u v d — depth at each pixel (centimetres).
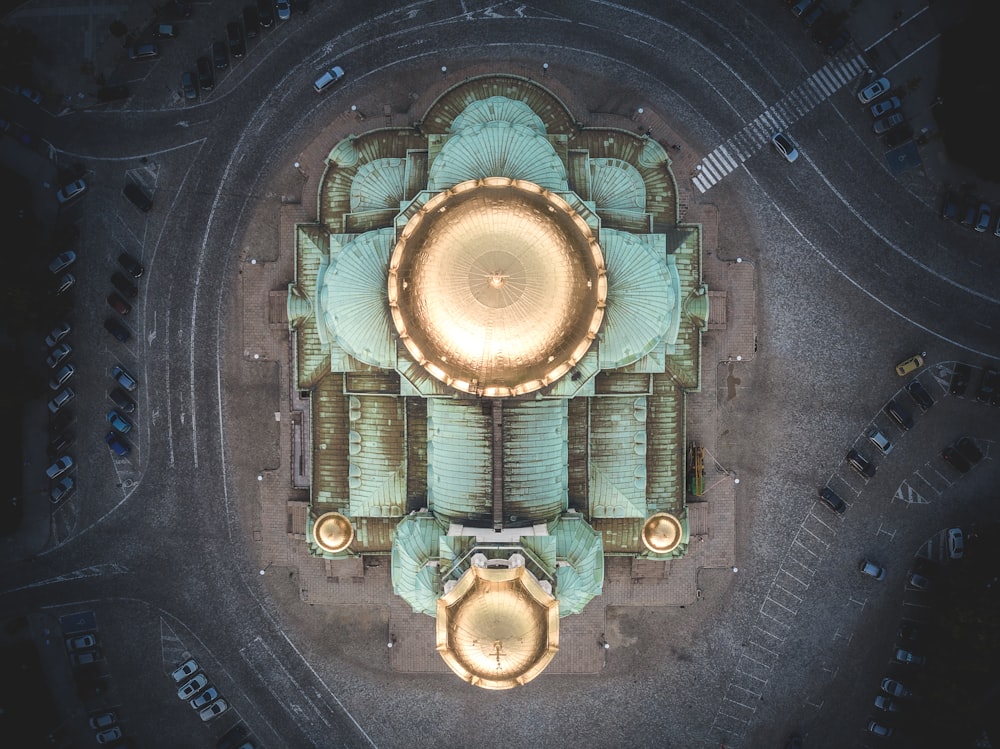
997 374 7056
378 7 7062
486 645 4688
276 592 7106
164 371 7088
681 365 6569
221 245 7062
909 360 7031
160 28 7006
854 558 7144
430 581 5431
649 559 6938
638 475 6303
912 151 7100
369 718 7125
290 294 6619
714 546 7112
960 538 7044
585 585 5703
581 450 6103
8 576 7100
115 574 7119
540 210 5094
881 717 7119
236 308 7056
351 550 6669
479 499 5434
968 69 7025
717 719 7125
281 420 7069
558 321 4978
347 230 6194
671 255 6297
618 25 7069
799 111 7094
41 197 7081
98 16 7081
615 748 7112
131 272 7012
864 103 7081
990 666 6594
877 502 7150
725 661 7138
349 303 5594
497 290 4731
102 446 7112
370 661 7112
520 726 7119
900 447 7156
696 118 7094
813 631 7131
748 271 7100
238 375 7081
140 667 7112
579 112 7088
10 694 7000
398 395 6225
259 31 7069
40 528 7112
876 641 7131
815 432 7131
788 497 7138
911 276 7112
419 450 6116
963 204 7056
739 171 7094
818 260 7106
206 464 7088
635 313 5509
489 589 4719
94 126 7081
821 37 7050
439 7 7069
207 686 7081
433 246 5000
